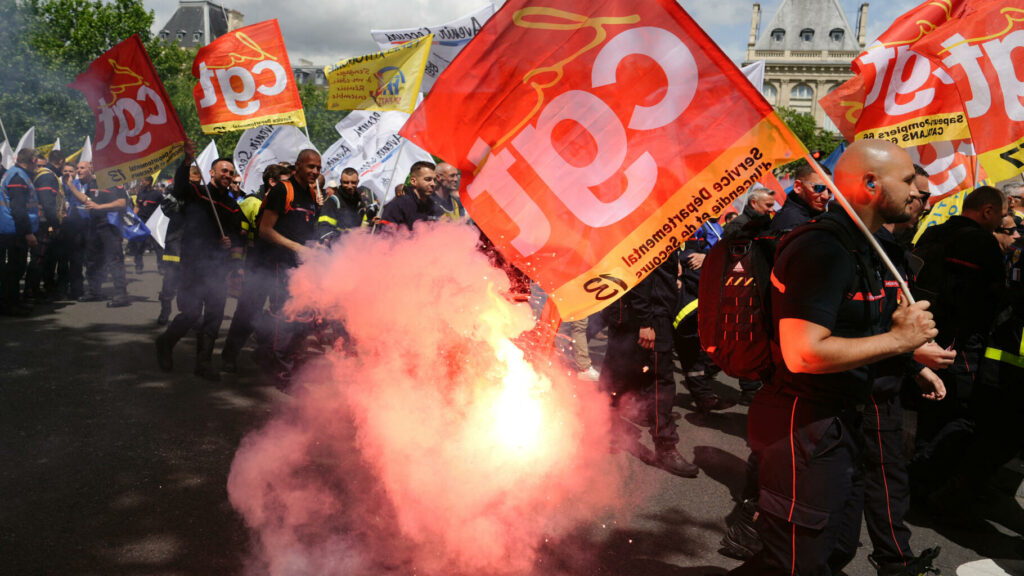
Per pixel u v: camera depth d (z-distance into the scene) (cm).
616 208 223
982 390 372
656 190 221
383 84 780
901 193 210
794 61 7531
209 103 643
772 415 216
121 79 588
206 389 517
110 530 302
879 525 302
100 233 870
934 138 459
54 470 358
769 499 216
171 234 747
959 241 361
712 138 216
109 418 440
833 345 193
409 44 772
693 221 219
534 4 219
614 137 222
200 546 293
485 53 222
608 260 225
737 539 320
